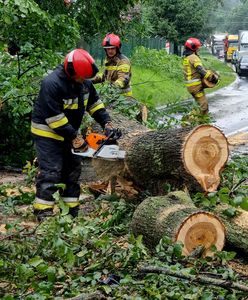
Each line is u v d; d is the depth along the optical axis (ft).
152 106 35.81
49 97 23.91
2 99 35.60
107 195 26.94
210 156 23.73
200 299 17.53
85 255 20.20
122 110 33.68
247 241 22.03
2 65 37.22
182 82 103.40
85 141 25.09
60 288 18.81
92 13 55.98
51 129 24.58
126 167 25.66
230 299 17.74
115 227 23.65
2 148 39.19
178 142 23.56
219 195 22.97
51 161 24.59
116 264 20.04
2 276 19.07
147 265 19.13
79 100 24.45
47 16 37.27
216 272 19.54
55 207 28.27
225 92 100.89
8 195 30.40
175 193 22.80
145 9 125.39
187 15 139.54
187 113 35.12
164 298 17.57
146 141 24.84
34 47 40.01
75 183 25.75
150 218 21.91
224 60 202.90
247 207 22.39
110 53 38.47
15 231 22.93
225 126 60.03
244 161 27.04
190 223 21.02
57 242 18.43
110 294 18.16
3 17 33.73
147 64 104.58
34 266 18.26
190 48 48.65
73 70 23.63
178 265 19.16
